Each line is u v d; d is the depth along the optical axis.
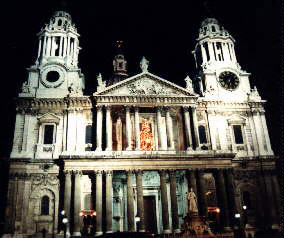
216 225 54.56
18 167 54.47
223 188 54.25
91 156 52.50
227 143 61.75
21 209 52.19
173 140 61.12
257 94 65.94
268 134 63.25
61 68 63.44
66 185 51.19
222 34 73.38
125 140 57.34
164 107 60.00
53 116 59.00
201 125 62.28
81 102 59.84
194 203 48.16
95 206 51.31
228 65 69.06
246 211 57.88
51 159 55.59
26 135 57.03
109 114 57.59
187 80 62.66
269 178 59.84
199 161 55.25
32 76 62.41
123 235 36.03
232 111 64.25
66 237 48.66
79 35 70.44
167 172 54.50
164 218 51.47
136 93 59.69
